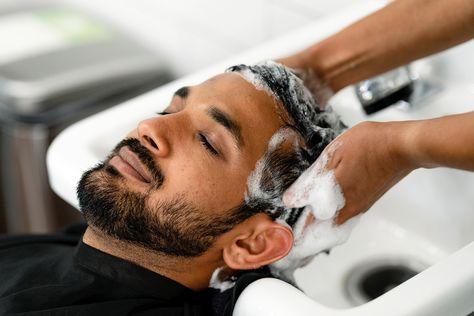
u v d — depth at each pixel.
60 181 0.86
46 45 1.44
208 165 0.78
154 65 1.46
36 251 0.92
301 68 0.88
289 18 1.23
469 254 0.68
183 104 0.82
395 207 1.00
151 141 0.79
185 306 0.82
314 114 0.83
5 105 1.37
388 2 1.01
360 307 0.64
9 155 1.45
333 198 0.76
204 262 0.82
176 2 1.39
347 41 0.89
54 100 1.36
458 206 0.94
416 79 0.98
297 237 0.81
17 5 1.66
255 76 0.82
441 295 0.65
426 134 0.68
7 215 1.58
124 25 1.54
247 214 0.80
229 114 0.79
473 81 0.95
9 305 0.79
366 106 0.94
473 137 0.65
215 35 1.36
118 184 0.79
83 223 1.01
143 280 0.82
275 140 0.80
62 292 0.81
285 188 0.80
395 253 0.98
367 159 0.73
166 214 0.78
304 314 0.63
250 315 0.66
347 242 0.99
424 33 0.85
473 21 0.82
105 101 1.42
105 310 0.79
